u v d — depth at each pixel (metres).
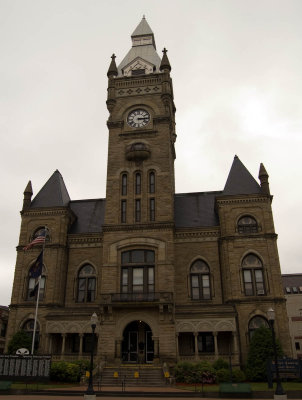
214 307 41.19
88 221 52.19
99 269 47.28
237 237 44.78
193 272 45.81
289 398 25.67
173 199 51.31
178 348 41.12
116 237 44.97
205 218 49.44
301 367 30.86
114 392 27.33
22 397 25.23
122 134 50.22
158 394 26.83
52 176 54.44
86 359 40.41
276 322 41.16
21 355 31.72
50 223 48.97
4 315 74.25
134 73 55.53
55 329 42.22
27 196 50.94
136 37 60.62
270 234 44.34
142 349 41.69
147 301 40.28
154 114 50.69
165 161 48.00
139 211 46.56
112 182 48.12
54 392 27.30
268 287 42.56
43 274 46.66
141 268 43.69
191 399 25.53
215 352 39.31
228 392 26.17
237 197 46.38
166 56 54.09
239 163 50.59
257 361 36.28
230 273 43.38
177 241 47.06
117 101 52.38
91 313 42.38
